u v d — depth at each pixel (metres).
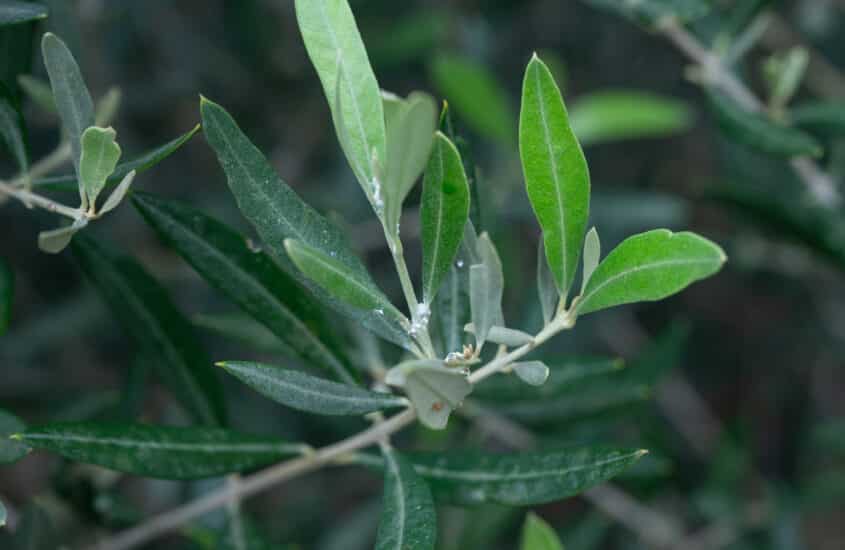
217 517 0.53
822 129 0.50
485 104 0.58
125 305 0.42
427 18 0.66
